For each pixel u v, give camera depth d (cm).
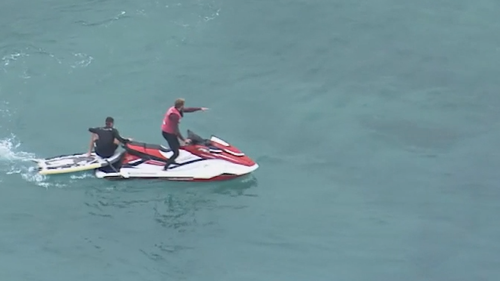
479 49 8394
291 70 8138
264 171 6862
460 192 6619
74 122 7375
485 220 6306
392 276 5759
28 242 6019
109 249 5966
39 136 7181
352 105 7681
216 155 6775
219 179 6744
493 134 7312
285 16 8862
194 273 5744
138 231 6156
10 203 6406
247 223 6259
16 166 6812
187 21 8700
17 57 8156
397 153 7081
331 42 8512
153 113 7506
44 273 5719
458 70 8125
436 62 8238
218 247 6006
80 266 5803
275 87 7912
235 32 8600
